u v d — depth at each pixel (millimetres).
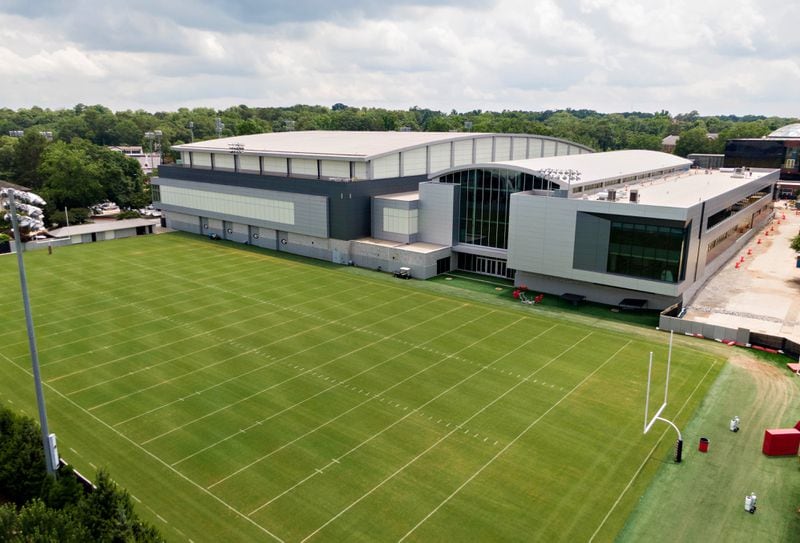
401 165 84938
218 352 46844
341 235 77188
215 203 94250
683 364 45000
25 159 137750
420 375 42688
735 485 30156
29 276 70438
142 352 46875
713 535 26562
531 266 63125
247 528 26734
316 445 33531
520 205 62312
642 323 54438
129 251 85125
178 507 28203
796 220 113312
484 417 36719
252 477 30531
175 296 61906
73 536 21625
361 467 31406
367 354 46531
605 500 28859
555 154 121688
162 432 34969
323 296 62156
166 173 102812
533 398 39281
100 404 38406
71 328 52250
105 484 23828
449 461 31938
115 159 137750
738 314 56344
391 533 26391
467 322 54219
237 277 70125
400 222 75188
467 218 72125
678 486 30047
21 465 27812
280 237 86250
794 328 52562
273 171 93688
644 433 34594
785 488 29953
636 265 56406
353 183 75812
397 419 36438
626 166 85938
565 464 31797
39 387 26234
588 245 58625
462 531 26547
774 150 141875
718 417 37094
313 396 39438
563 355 46562
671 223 53281
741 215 83438
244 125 183125
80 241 92188
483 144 100812
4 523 22234
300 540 25938
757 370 44062
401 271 70188
